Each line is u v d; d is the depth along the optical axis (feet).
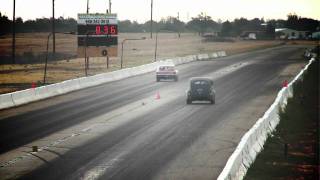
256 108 225.76
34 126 183.42
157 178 111.86
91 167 122.31
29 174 116.06
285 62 532.73
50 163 126.72
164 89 314.96
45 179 111.55
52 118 202.18
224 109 223.92
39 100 261.85
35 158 132.26
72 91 304.91
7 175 115.44
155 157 132.67
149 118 200.34
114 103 249.14
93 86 335.88
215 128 176.04
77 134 166.61
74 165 124.47
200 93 239.91
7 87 318.65
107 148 144.46
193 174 115.03
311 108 230.89
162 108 229.86
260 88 308.40
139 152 138.92
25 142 154.10
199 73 425.28
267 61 553.64
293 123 191.93
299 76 327.47
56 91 285.84
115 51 465.88
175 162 126.82
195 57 592.19
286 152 137.80
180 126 180.96
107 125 184.24
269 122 173.27
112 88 322.75
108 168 121.29
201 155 134.41
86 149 143.02
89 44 464.65
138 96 278.87
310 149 148.66
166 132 169.07
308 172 121.60
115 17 462.60
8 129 177.58
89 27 463.01
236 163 110.63
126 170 119.34
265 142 153.38
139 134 166.09
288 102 236.63
